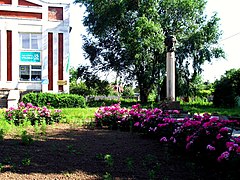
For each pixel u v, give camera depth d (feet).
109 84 133.69
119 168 17.51
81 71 122.93
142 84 118.01
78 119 44.01
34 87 104.22
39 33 105.81
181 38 111.24
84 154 20.63
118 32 112.98
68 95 83.41
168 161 19.65
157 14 108.68
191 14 112.68
